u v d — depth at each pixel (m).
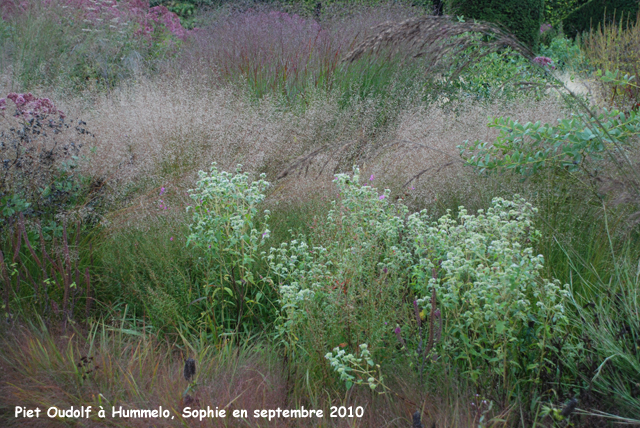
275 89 5.98
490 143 4.21
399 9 8.09
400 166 3.99
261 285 2.96
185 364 2.10
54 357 2.30
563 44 10.87
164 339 2.68
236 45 6.90
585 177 3.35
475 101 5.48
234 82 6.06
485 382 2.13
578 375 2.13
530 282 2.21
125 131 4.39
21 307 2.70
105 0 8.06
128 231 3.31
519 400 2.04
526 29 9.27
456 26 3.47
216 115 4.82
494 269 2.15
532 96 5.27
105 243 3.24
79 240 3.26
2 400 2.04
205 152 4.30
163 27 9.19
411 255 2.86
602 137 3.12
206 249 2.85
